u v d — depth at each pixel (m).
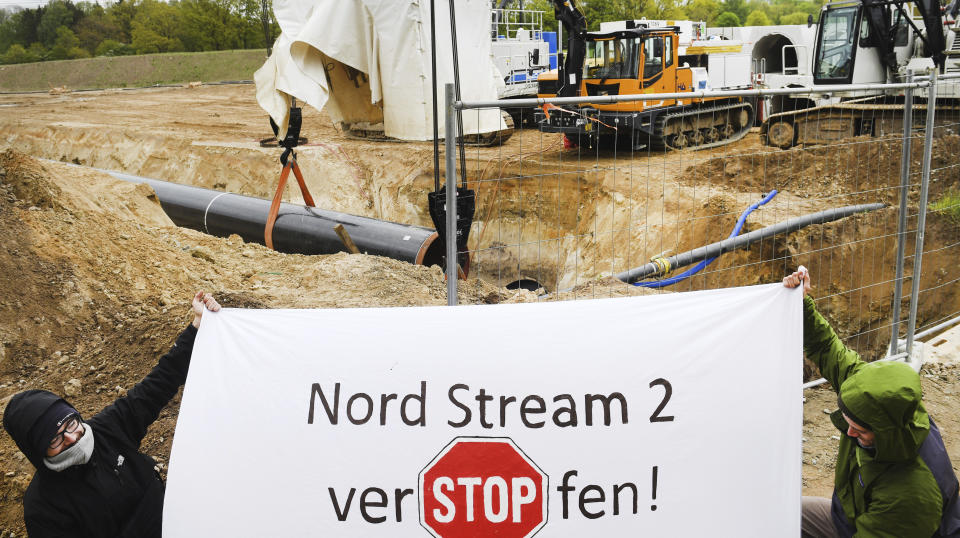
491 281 17.39
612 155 18.45
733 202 13.26
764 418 3.08
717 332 3.12
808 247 11.18
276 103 10.68
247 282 8.52
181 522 3.00
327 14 10.84
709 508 3.01
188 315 6.11
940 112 15.88
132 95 44.62
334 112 13.49
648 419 3.05
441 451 3.03
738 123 20.06
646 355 3.09
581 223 16.44
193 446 3.05
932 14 15.84
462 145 6.67
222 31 79.50
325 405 3.07
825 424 5.58
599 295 6.48
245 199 12.42
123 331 6.47
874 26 16.36
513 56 24.61
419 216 19.53
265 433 3.05
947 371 6.47
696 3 74.56
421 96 11.75
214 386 3.11
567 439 3.03
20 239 7.53
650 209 14.71
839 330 10.83
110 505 3.09
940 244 11.77
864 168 14.14
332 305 7.27
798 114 16.91
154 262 8.38
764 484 3.04
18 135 31.52
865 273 11.01
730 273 12.18
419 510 3.02
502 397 3.05
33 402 2.87
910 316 6.27
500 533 3.03
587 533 3.01
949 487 2.88
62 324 6.83
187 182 24.22
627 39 16.91
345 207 20.48
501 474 3.02
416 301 7.50
